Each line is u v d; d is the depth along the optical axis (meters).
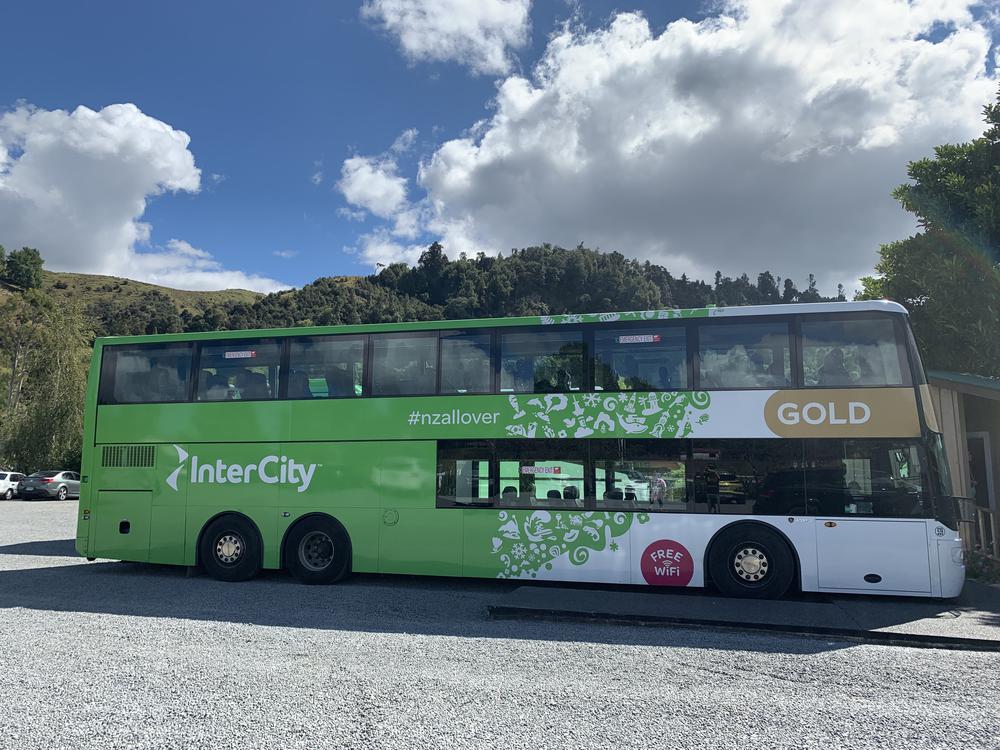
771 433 9.63
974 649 7.26
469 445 10.61
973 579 11.53
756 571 9.46
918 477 9.20
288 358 11.55
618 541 9.90
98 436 12.09
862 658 6.84
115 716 4.89
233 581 11.23
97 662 6.36
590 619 8.38
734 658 6.77
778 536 9.45
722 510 9.63
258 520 11.27
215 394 11.74
